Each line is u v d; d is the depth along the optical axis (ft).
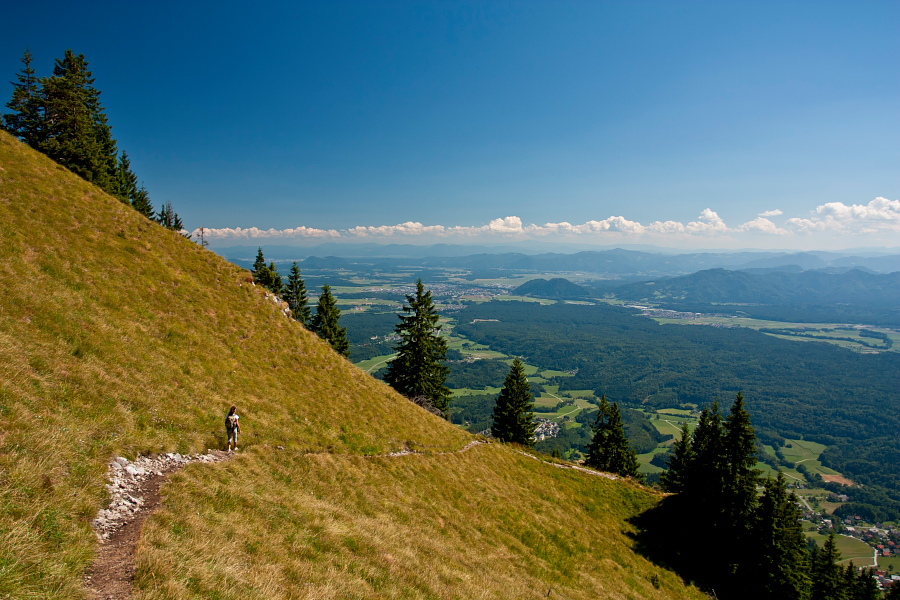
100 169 179.52
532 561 84.99
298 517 54.60
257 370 99.55
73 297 76.48
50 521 32.30
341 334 238.07
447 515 84.84
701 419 201.57
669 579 108.17
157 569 32.22
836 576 174.09
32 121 159.02
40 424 43.73
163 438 57.93
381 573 49.67
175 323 93.97
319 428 91.66
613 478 156.76
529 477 131.85
